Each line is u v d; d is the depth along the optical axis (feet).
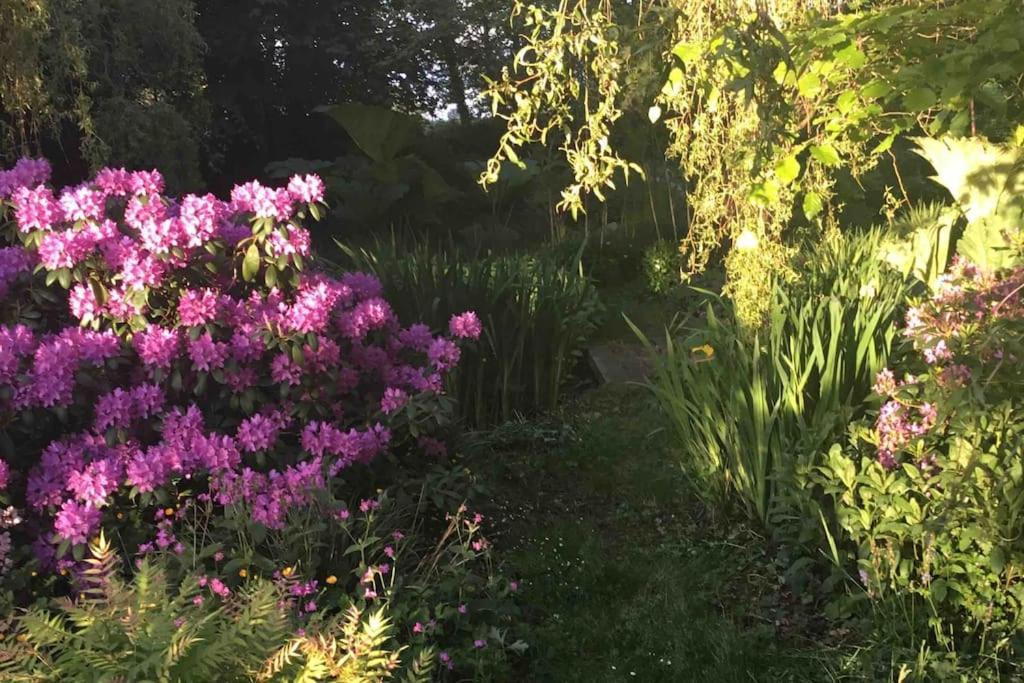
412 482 12.91
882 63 12.14
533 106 12.42
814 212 13.33
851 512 11.12
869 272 18.80
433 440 13.60
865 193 32.14
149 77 39.75
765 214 13.44
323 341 12.39
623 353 23.48
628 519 14.85
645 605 11.98
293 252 12.57
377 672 7.61
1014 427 10.33
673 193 34.19
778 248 13.69
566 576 12.83
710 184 13.60
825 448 12.71
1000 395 10.44
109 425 11.68
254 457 12.00
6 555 10.64
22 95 29.09
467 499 13.51
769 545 13.44
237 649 7.05
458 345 14.69
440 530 13.34
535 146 41.22
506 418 18.99
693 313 25.11
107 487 10.93
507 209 46.42
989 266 13.00
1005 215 16.99
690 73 12.37
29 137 31.89
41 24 29.12
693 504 15.11
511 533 14.14
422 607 10.61
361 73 61.26
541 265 23.21
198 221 12.04
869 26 11.27
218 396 12.64
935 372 10.92
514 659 11.02
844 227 29.99
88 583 10.34
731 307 16.03
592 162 12.60
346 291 13.39
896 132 13.61
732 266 13.84
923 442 10.89
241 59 56.03
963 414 10.32
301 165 49.24
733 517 14.43
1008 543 10.02
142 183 12.30
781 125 10.84
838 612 11.26
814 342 13.65
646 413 18.93
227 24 54.90
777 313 14.02
